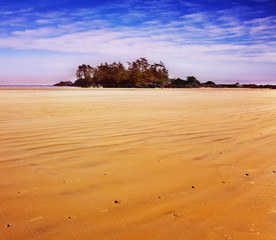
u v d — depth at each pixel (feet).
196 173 8.77
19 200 6.64
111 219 5.74
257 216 5.93
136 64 284.82
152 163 9.78
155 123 18.71
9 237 5.06
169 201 6.66
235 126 17.84
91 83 321.73
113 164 9.61
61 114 23.41
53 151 11.28
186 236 5.13
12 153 10.98
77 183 7.79
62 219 5.72
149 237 5.09
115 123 18.54
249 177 8.45
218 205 6.47
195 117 21.95
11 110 26.58
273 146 12.46
